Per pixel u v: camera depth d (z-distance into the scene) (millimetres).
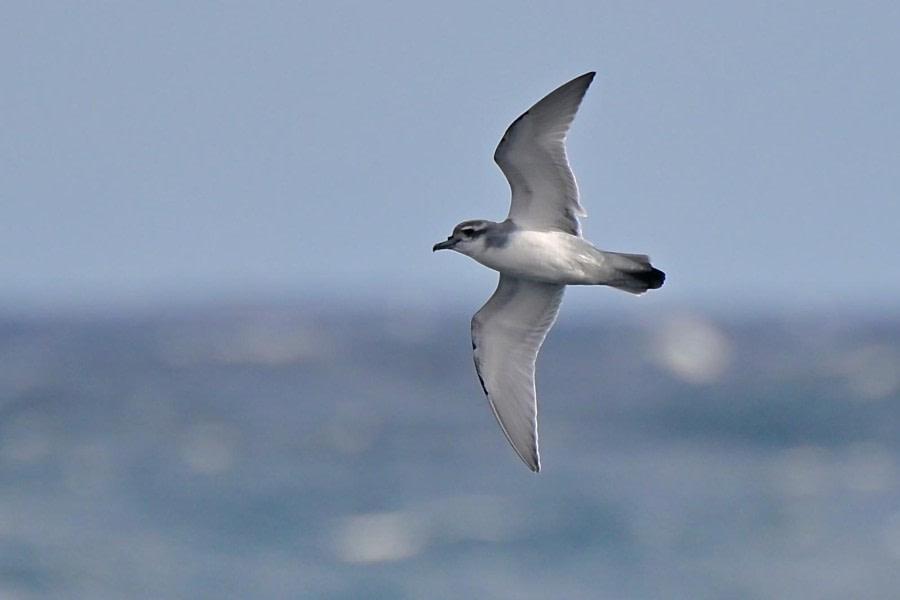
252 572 31703
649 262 14750
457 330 153125
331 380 79938
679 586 30750
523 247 14680
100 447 49625
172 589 30281
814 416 59969
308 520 36875
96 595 29641
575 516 36938
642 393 71000
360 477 43000
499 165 14609
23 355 106812
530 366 15586
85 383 77438
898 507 38281
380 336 137250
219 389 73938
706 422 57969
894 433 54062
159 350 113938
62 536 34406
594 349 109812
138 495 40031
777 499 39688
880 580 30797
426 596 30094
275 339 131125
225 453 48250
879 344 117250
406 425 55969
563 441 51812
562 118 14258
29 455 47625
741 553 33219
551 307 15555
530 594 30156
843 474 44094
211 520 36750
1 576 30641
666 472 44375
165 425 56438
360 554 33406
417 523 36281
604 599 29641
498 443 50062
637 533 35344
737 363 95000
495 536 35125
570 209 14727
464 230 14781
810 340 127750
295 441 51219
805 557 32969
